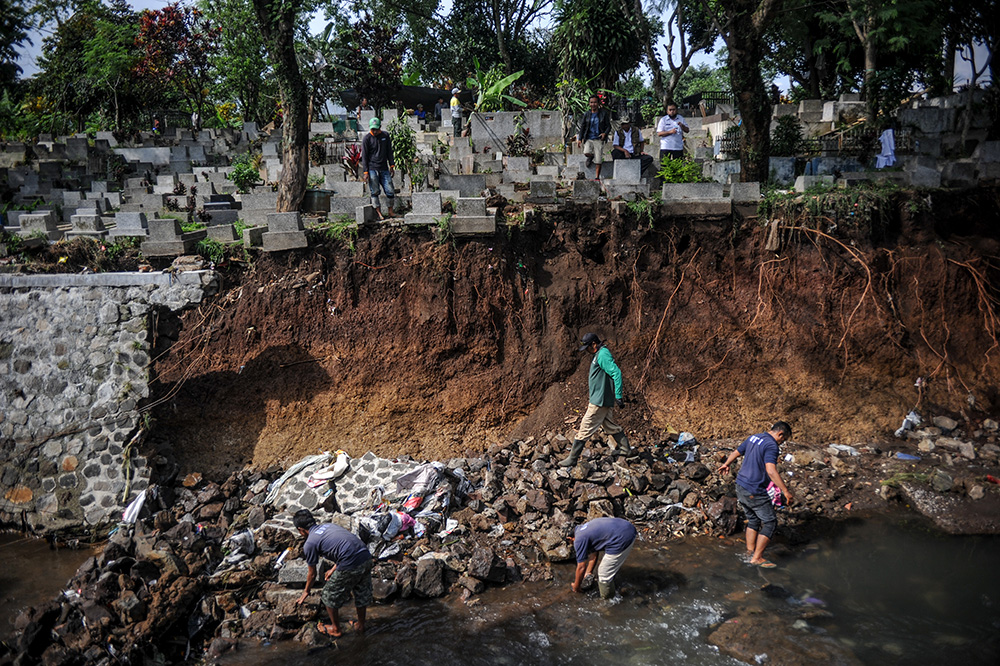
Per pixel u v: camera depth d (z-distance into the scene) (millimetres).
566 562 8000
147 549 7797
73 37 23328
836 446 10172
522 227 10844
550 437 10070
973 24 14883
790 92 23203
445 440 10219
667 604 7172
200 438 9961
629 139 13078
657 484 9141
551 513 8672
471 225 10539
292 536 8297
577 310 10914
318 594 7371
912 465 9625
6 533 9320
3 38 17125
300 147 11672
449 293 10609
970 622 6707
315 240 10578
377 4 24172
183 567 7613
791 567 7797
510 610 7188
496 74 18812
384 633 6902
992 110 15016
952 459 9695
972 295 10984
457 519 8656
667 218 11086
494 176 12875
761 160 12617
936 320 10945
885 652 6273
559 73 19828
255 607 7352
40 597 7770
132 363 9570
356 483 9094
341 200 11406
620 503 8898
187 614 7219
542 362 10672
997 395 10617
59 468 9281
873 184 11398
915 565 7754
